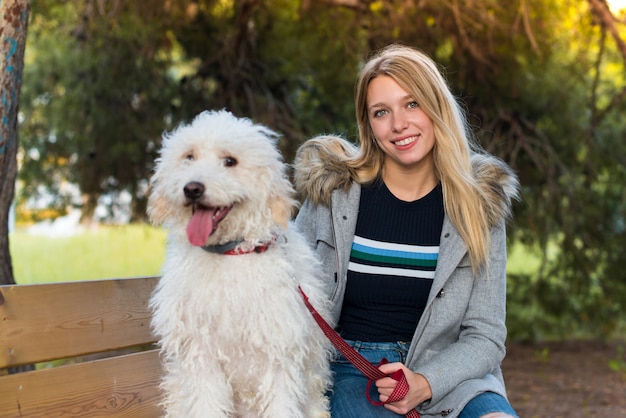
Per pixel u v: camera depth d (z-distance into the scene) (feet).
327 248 9.76
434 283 9.14
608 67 26.86
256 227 8.24
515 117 24.03
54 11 21.66
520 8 19.77
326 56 22.20
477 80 22.45
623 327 30.22
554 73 23.26
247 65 22.29
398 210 9.68
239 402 8.82
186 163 8.44
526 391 21.79
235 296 8.02
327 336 8.44
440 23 20.68
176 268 8.34
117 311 8.63
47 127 22.22
